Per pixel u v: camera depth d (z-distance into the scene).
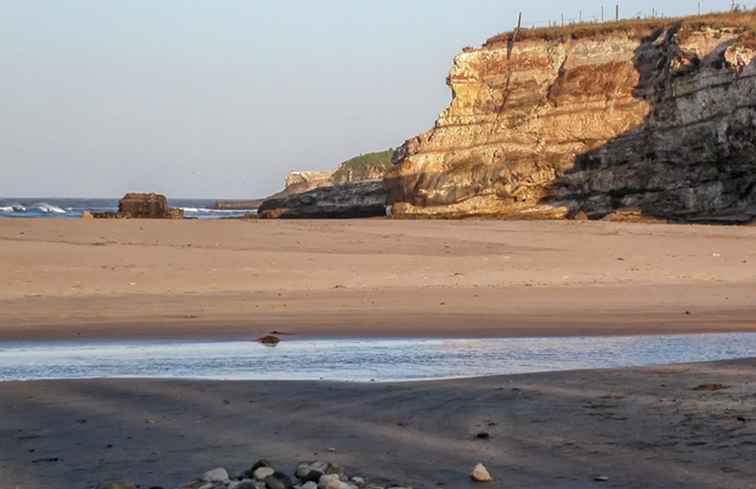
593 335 19.33
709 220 60.72
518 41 71.62
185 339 18.55
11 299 23.72
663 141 64.56
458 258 32.84
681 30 64.62
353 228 42.25
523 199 69.31
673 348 17.31
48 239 34.84
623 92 67.38
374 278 28.41
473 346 17.67
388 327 20.31
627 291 26.98
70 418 10.26
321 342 18.19
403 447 8.80
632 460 8.15
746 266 32.41
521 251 35.25
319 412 10.45
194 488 7.18
